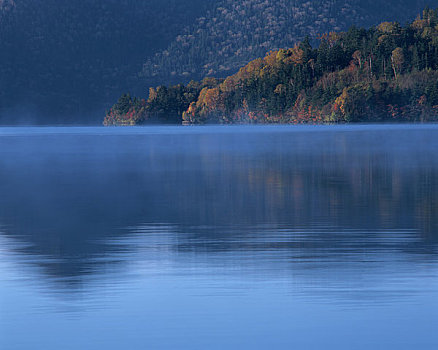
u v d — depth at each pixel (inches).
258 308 978.1
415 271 1199.6
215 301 1018.1
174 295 1051.9
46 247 1502.2
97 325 911.0
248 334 872.9
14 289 1094.4
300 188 2962.6
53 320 930.7
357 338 853.8
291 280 1140.5
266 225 1859.0
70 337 865.5
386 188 2920.8
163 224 1903.3
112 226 1868.8
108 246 1512.1
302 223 1893.5
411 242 1537.9
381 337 855.7
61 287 1103.6
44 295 1053.8
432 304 983.6
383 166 4284.0
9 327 903.7
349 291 1061.8
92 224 1914.4
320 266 1256.2
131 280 1152.2
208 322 920.3
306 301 1009.5
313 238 1615.4
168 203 2460.6
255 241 1576.0
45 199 2632.9
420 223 1863.9
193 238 1630.2
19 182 3412.9
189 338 861.2
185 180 3449.8
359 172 3826.3
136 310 975.0
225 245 1518.2
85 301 1020.5
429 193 2701.8
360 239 1589.6
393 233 1681.8
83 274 1202.0
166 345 839.1
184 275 1188.5
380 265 1259.2
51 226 1873.8
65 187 3132.4
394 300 1006.4
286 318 932.6
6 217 2089.1
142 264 1289.4
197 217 2060.8
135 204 2439.7
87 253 1417.3
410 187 2955.2
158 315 950.4
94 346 836.6
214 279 1154.0
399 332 871.7
